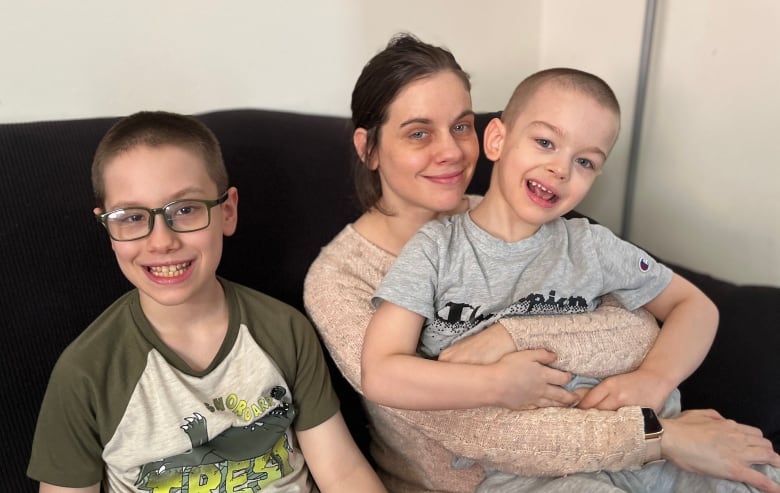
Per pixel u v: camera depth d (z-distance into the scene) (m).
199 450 0.87
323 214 1.15
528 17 1.61
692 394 1.04
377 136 0.99
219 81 1.24
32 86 1.07
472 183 1.29
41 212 0.93
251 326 0.94
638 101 1.41
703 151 1.34
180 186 0.83
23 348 0.91
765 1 1.17
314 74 1.34
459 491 0.97
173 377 0.87
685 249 1.43
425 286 0.87
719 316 1.04
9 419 0.90
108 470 0.87
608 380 0.88
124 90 1.15
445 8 1.47
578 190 0.88
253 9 1.22
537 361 0.84
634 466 0.84
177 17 1.16
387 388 0.82
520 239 0.92
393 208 1.04
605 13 1.47
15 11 1.03
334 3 1.31
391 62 0.96
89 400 0.84
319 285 1.01
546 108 0.86
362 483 0.96
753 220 1.28
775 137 1.21
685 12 1.31
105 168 0.83
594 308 0.95
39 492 0.89
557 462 0.83
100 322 0.89
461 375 0.80
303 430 0.97
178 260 0.84
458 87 0.97
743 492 0.83
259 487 0.90
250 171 1.10
